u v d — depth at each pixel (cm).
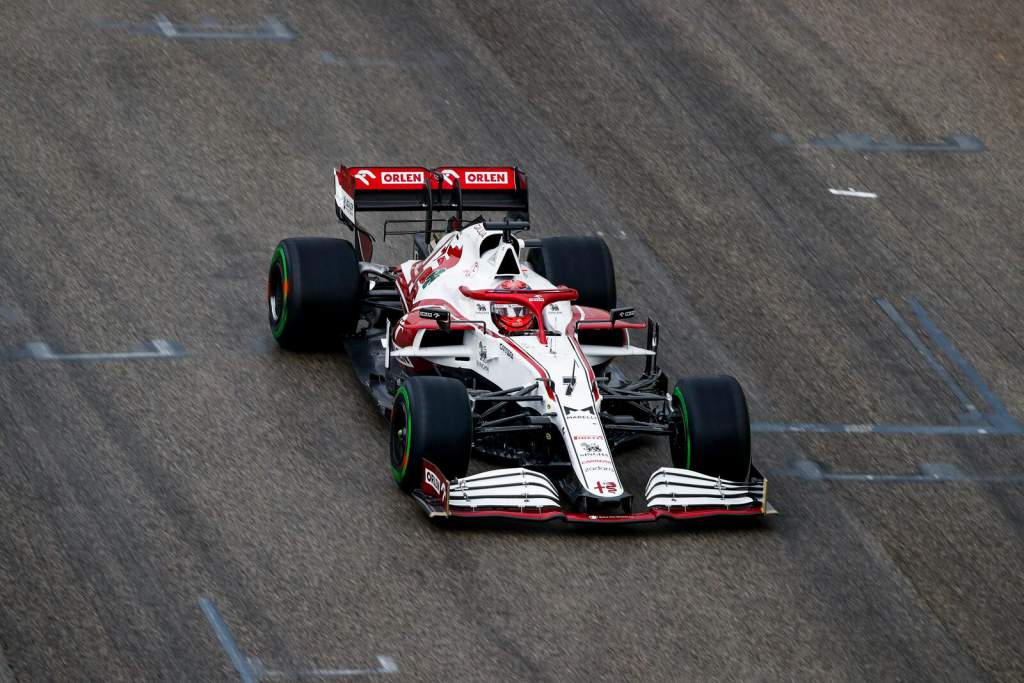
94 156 6197
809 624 3722
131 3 7506
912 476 4588
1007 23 8312
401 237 5962
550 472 4212
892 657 3628
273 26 7444
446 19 7681
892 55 7862
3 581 3575
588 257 5047
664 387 4494
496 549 3903
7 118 6394
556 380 4103
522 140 6725
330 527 3944
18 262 5350
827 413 4966
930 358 5416
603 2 8019
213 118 6600
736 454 4091
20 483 4016
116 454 4222
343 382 4791
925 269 6075
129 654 3353
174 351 4891
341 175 5231
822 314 5647
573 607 3678
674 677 3447
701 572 3894
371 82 7044
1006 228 6475
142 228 5712
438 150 6556
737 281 5819
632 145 6788
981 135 7250
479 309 4362
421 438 3950
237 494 4072
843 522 4253
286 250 4894
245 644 3422
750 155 6831
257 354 4934
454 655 3447
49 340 4869
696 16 8000
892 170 6850
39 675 3259
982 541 4241
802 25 8044
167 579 3650
